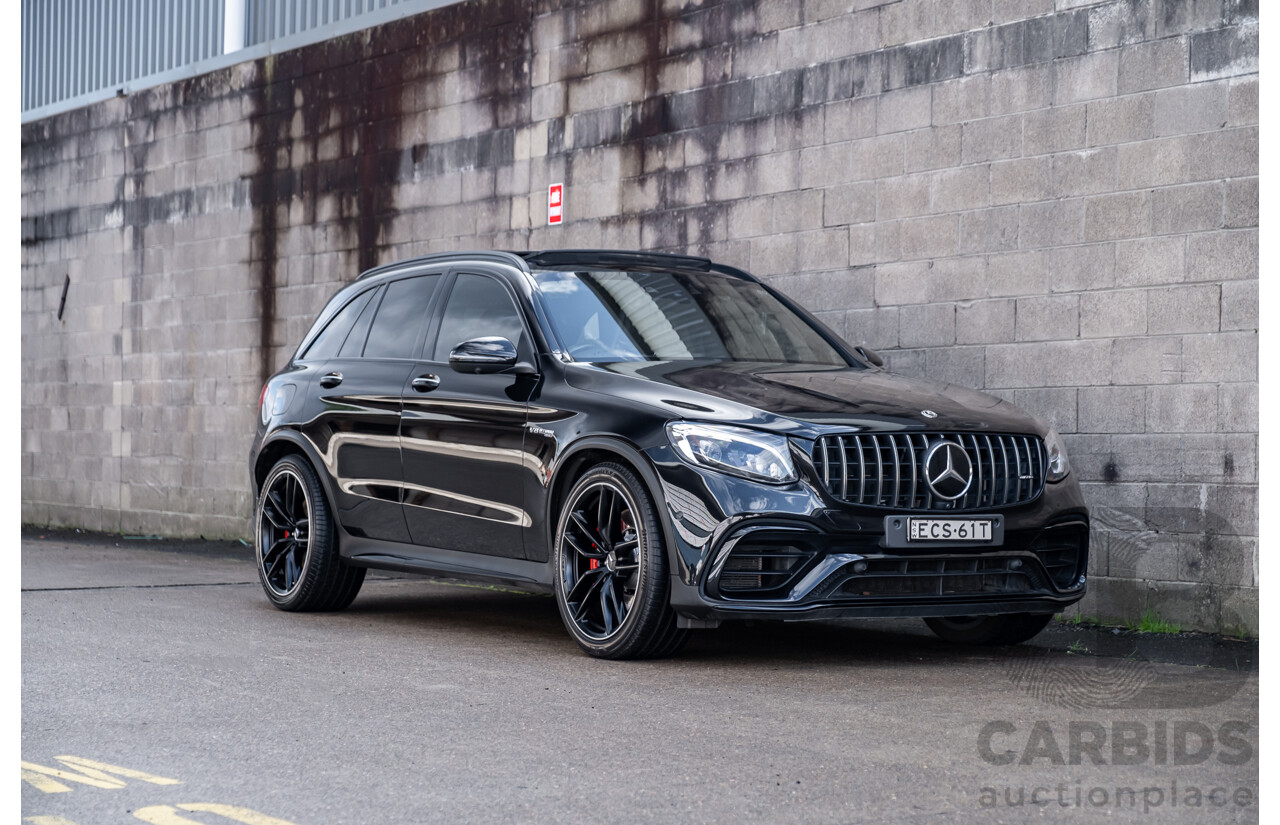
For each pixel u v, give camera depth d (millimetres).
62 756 3818
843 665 5344
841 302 7871
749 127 8375
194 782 3521
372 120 10945
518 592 8070
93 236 13758
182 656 5559
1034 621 5770
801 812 3195
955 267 7324
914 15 7523
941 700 4590
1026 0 7020
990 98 7172
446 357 6363
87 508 13828
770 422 5062
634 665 5320
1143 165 6559
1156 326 6500
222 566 9734
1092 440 6727
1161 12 6492
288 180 11656
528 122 9758
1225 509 6184
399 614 7016
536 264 6340
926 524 5039
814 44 8023
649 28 8969
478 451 5969
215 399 12312
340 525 6832
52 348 14320
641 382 5484
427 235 10516
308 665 5336
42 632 6250
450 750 3859
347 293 7391
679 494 5055
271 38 12398
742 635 6246
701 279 6652
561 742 3951
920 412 5273
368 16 10984
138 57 13992
